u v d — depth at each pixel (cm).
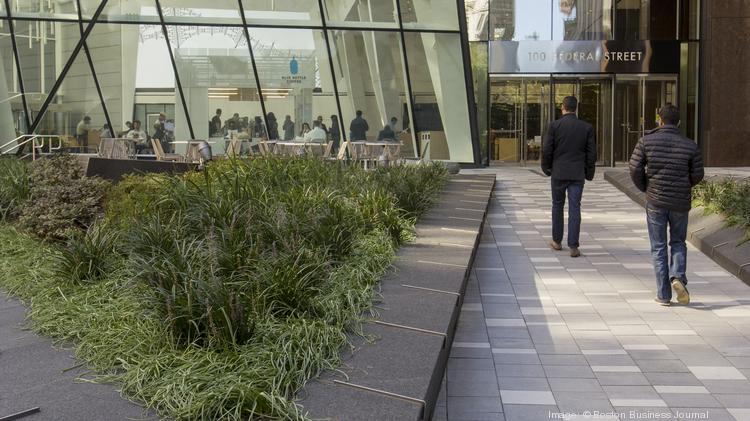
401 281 662
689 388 546
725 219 1121
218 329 450
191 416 368
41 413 382
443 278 675
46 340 516
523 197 1744
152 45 2350
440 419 496
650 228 790
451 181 1805
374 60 2412
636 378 569
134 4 2328
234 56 2367
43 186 968
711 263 1002
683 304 785
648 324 714
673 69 2778
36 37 2303
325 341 461
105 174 1330
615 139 2809
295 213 720
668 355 622
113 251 668
